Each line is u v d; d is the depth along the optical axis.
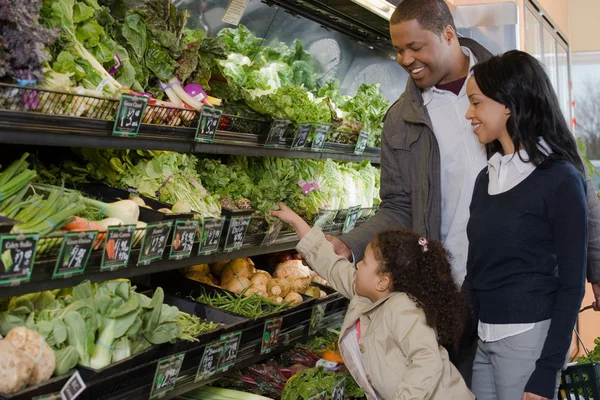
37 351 1.85
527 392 2.45
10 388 1.75
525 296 2.56
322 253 3.03
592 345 7.90
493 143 2.83
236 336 2.73
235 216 2.88
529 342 2.55
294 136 3.36
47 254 1.99
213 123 2.68
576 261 2.44
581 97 9.22
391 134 3.34
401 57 3.13
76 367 2.01
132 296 2.19
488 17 5.00
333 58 4.73
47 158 2.70
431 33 3.02
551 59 7.48
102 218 2.37
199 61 2.99
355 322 2.76
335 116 3.87
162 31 2.78
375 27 4.61
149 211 2.45
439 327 2.61
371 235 3.22
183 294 3.23
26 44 1.93
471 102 2.71
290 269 3.63
